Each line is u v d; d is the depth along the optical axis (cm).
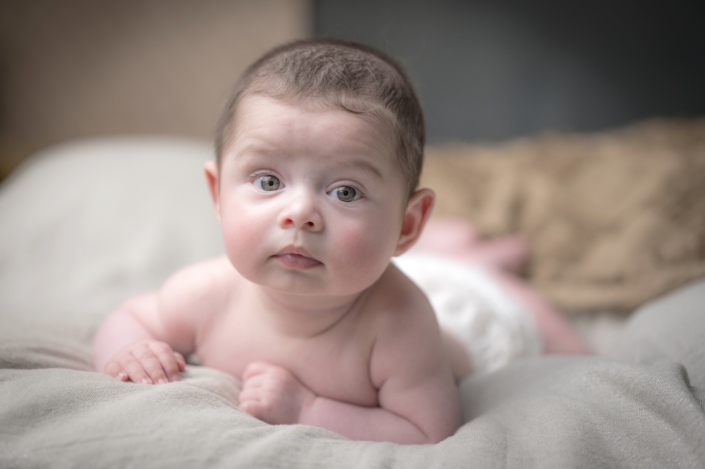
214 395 71
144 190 170
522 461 62
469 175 210
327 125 69
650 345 101
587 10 255
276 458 59
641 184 182
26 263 143
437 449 65
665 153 193
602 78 257
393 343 80
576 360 89
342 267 69
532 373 89
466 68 268
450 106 271
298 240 67
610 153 201
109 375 75
